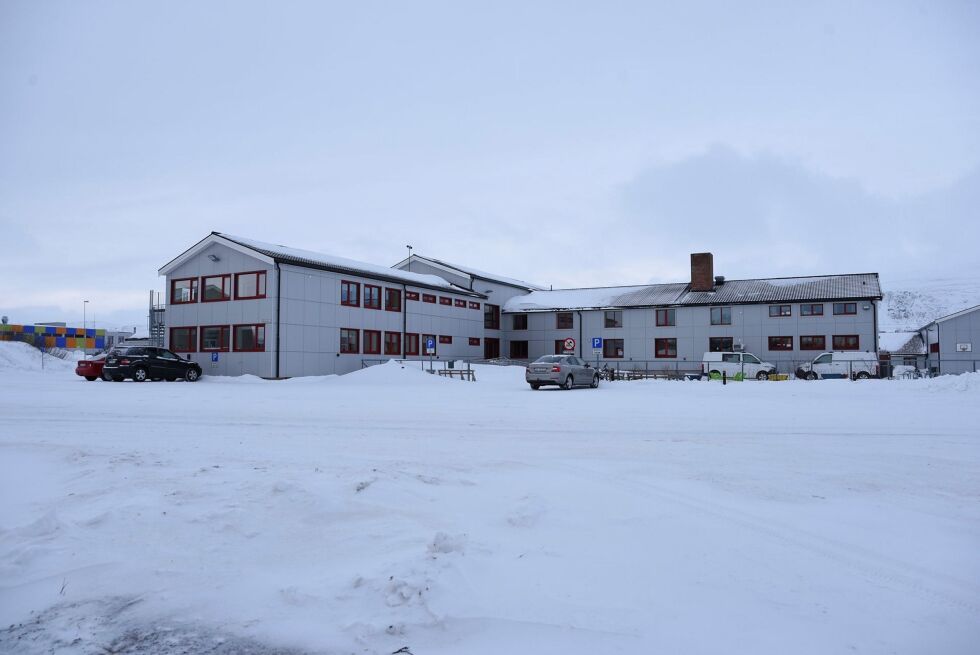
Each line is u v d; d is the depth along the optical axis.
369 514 5.82
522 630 3.79
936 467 8.29
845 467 8.28
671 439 10.76
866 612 4.04
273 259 32.00
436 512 5.98
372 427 12.20
